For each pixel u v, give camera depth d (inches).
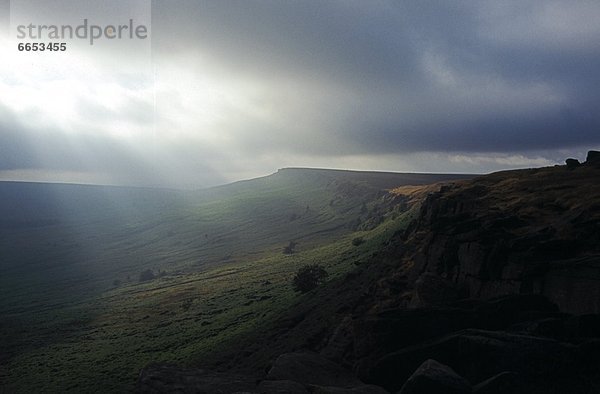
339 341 1285.7
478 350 782.5
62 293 6304.1
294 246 6387.8
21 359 3090.6
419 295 1371.8
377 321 994.1
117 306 4653.1
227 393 822.5
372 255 2920.8
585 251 1117.1
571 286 981.8
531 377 711.1
